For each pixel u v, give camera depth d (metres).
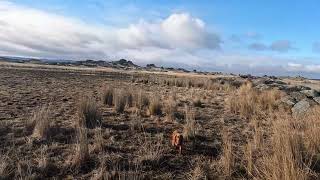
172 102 17.00
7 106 15.72
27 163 8.00
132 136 10.91
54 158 8.60
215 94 26.67
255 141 9.91
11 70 57.91
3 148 9.18
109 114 14.43
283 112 15.83
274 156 7.85
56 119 12.84
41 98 19.34
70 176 7.71
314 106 15.84
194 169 8.38
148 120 13.53
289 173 6.93
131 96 17.36
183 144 10.27
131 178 7.57
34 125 11.20
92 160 8.48
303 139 9.88
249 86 29.22
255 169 7.77
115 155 8.86
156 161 8.62
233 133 12.00
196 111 16.42
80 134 9.61
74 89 26.73
